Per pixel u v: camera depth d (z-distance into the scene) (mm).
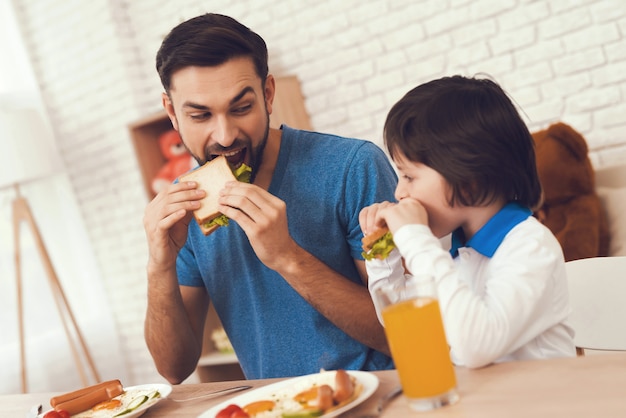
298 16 3799
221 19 1511
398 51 3521
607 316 1431
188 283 1758
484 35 3277
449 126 1119
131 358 4922
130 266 4754
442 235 1215
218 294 1700
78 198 4906
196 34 1464
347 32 3654
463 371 1076
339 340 1571
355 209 1582
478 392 963
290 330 1605
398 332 936
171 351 1688
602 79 3033
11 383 4441
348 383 1001
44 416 1256
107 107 4594
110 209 4762
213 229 1496
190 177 1534
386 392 1050
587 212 2736
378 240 1188
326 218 1602
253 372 1696
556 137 2830
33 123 4238
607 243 2762
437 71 3428
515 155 1151
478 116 1121
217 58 1458
